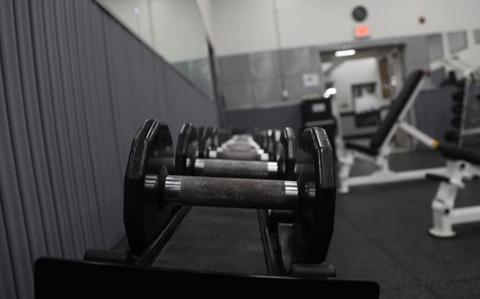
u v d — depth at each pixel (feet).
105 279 1.43
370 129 29.43
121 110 4.25
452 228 6.04
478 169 5.67
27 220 2.37
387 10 18.33
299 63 18.37
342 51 18.81
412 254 5.04
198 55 11.92
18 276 2.24
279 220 2.75
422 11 18.37
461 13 18.42
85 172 3.26
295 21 18.31
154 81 5.75
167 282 1.41
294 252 2.27
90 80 3.47
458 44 18.43
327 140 1.77
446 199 5.65
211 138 5.44
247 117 18.53
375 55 21.56
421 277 4.29
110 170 3.85
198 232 2.67
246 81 18.45
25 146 2.42
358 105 31.68
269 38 18.34
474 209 5.66
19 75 2.42
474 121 17.06
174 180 2.09
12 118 2.31
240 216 3.10
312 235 1.67
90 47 3.51
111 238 3.80
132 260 1.79
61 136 2.87
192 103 9.58
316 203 1.62
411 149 19.12
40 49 2.66
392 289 4.04
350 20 18.31
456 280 4.15
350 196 9.35
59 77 2.90
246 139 10.17
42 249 2.52
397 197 8.68
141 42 5.14
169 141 2.32
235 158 4.59
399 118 9.72
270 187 2.03
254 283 1.38
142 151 1.78
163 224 2.34
